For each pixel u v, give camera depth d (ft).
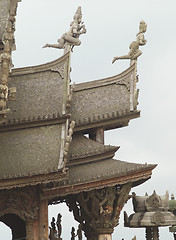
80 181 168.14
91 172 176.14
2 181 149.07
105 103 194.90
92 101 195.21
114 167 178.50
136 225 173.06
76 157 180.04
